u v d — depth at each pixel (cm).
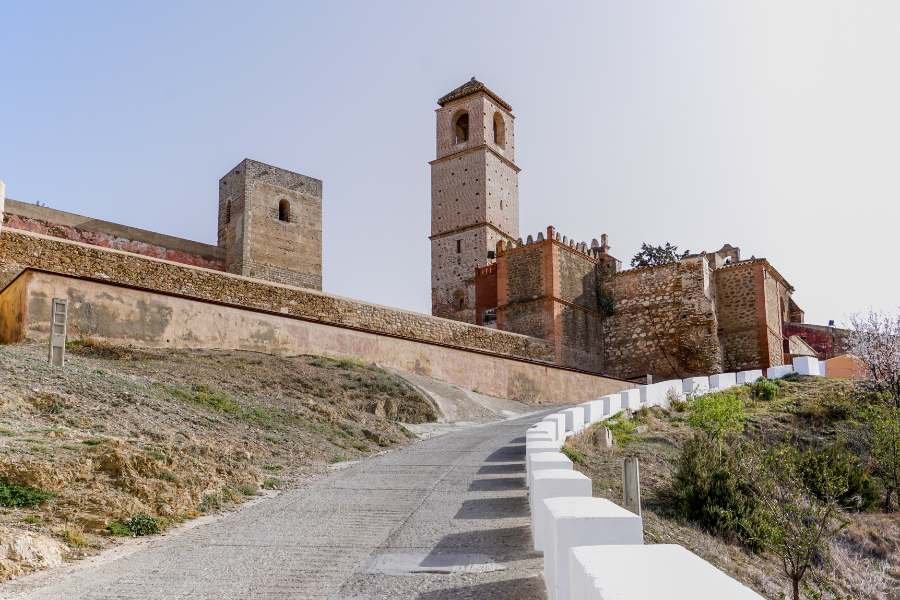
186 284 2759
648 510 1494
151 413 1448
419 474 1341
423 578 694
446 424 2380
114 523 912
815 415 2700
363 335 2934
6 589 671
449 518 965
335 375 2464
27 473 944
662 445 2128
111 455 1046
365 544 837
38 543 764
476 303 4875
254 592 659
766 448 2009
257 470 1321
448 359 3192
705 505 1530
